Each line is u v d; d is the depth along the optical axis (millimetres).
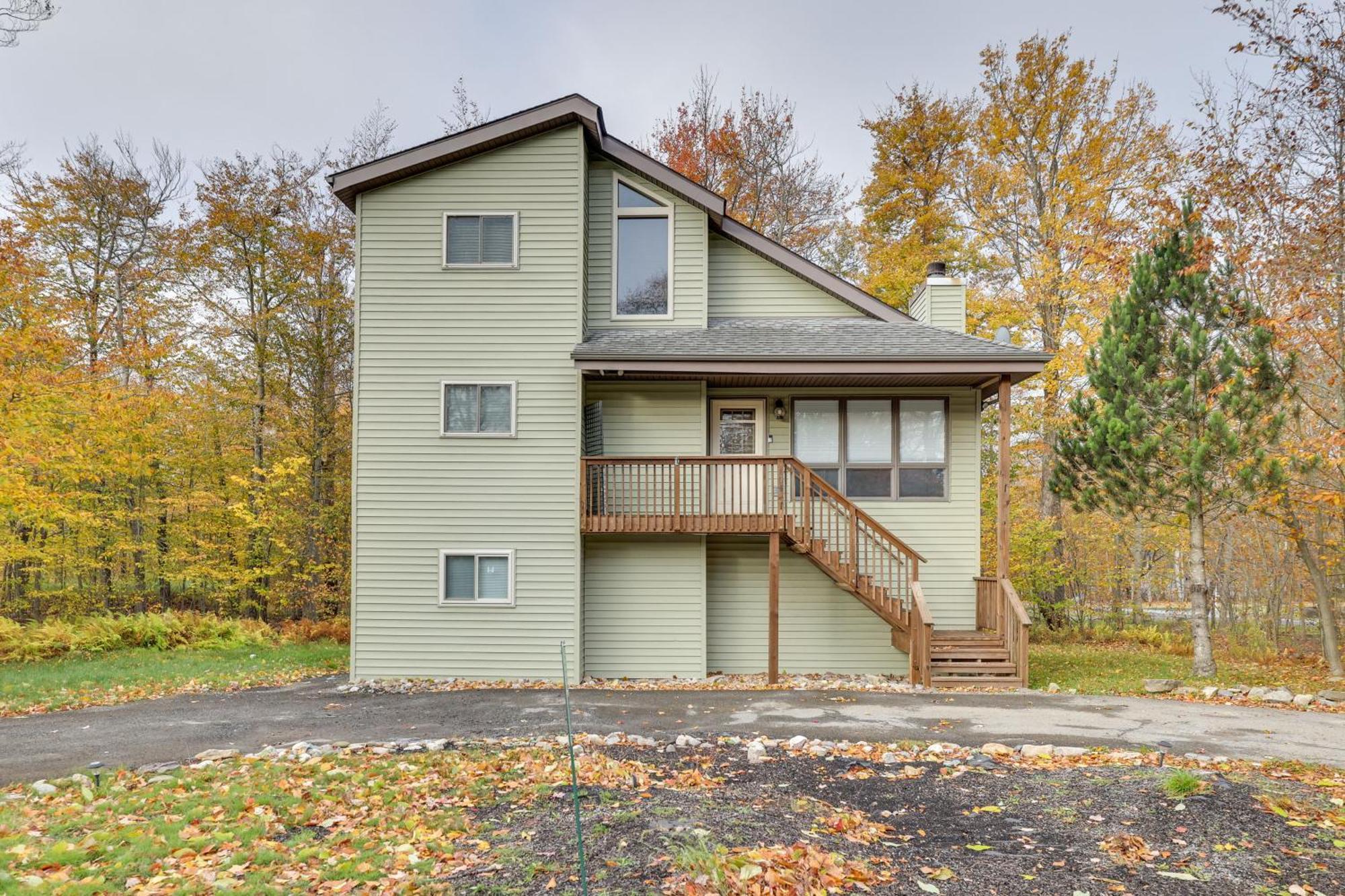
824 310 14367
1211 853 4703
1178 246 12531
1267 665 14430
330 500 21219
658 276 13586
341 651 15867
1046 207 21359
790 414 13578
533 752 7484
